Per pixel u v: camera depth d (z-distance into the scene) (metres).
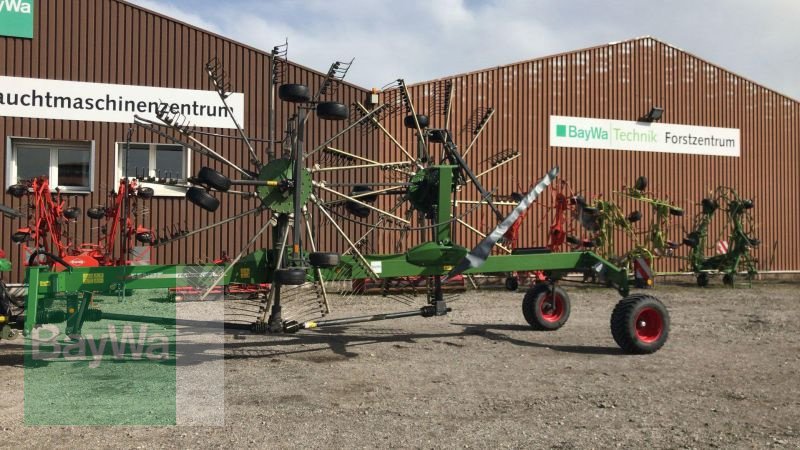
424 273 7.76
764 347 7.82
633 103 18.52
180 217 14.13
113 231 11.82
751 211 19.89
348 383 5.85
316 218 13.73
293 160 6.90
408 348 7.60
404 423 4.65
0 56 13.33
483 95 16.78
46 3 13.61
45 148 13.90
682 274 18.47
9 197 13.29
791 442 4.30
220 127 14.55
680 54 19.14
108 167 13.95
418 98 15.89
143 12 14.17
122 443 4.14
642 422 4.73
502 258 8.06
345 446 4.14
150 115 14.17
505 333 8.73
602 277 8.52
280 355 7.12
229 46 14.65
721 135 19.56
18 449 4.01
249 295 11.43
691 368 6.61
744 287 16.89
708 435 4.45
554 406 5.14
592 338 8.38
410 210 9.84
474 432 4.46
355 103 9.62
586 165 17.91
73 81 13.73
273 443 4.18
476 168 16.66
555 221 16.06
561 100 17.67
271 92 7.07
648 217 18.55
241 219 14.50
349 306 11.35
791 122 20.52
